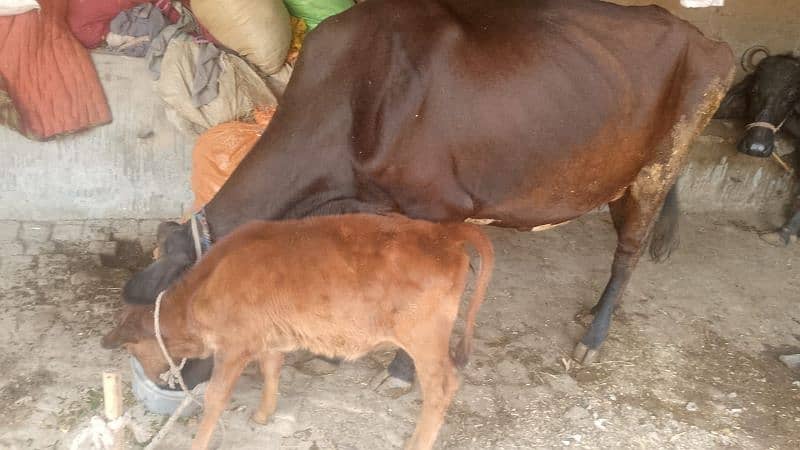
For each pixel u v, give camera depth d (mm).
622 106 3580
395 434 3422
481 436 3480
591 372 4012
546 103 3400
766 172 5812
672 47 3627
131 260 4543
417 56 3199
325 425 3426
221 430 3311
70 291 4156
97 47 4512
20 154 4578
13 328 3818
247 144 3984
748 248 5500
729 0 5887
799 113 5461
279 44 4508
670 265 5152
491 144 3340
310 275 2836
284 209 3236
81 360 3654
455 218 3441
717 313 4680
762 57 6082
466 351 3082
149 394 3256
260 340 2920
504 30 3404
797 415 3850
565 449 3459
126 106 4602
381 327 2936
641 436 3594
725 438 3637
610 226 5547
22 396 3402
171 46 4395
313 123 3193
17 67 4262
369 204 3309
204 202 3996
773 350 4379
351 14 3316
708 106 3822
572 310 4508
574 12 3543
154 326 2920
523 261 4965
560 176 3592
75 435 3223
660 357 4199
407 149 3199
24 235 4617
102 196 4844
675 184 4180
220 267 2844
